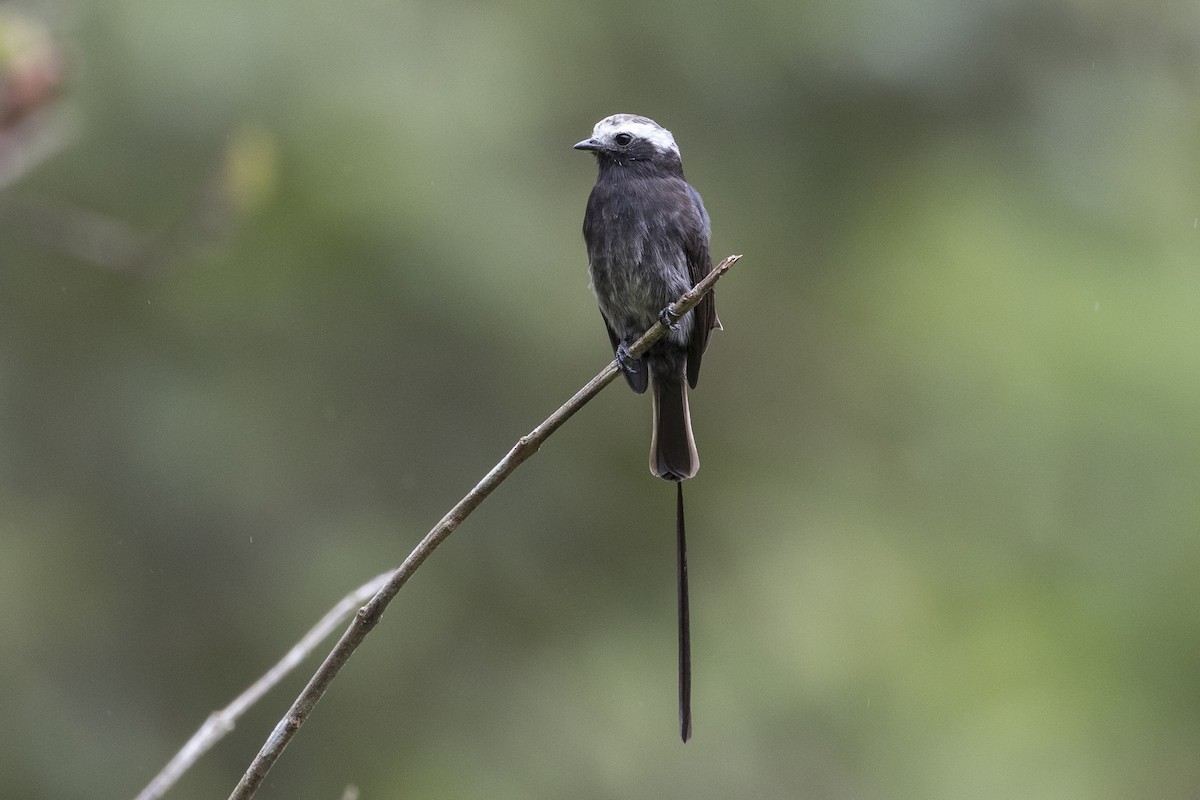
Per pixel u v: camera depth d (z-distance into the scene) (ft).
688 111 46.26
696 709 49.80
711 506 50.72
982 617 51.85
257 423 45.19
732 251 47.96
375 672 47.14
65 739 44.80
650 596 49.47
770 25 45.52
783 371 51.13
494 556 48.29
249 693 17.31
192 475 44.73
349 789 17.61
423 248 42.45
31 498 45.37
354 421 45.91
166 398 44.80
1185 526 49.93
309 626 45.73
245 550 45.80
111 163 40.73
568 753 47.65
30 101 21.26
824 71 46.06
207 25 40.65
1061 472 50.55
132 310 45.37
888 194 48.39
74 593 45.70
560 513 48.78
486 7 44.32
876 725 50.62
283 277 43.65
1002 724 50.98
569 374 45.98
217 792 46.14
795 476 51.49
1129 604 50.70
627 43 45.52
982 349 50.96
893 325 51.19
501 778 46.91
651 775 48.29
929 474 51.93
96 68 40.57
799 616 51.13
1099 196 49.55
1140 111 50.78
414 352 45.44
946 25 47.03
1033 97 48.57
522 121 43.86
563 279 44.32
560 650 48.57
